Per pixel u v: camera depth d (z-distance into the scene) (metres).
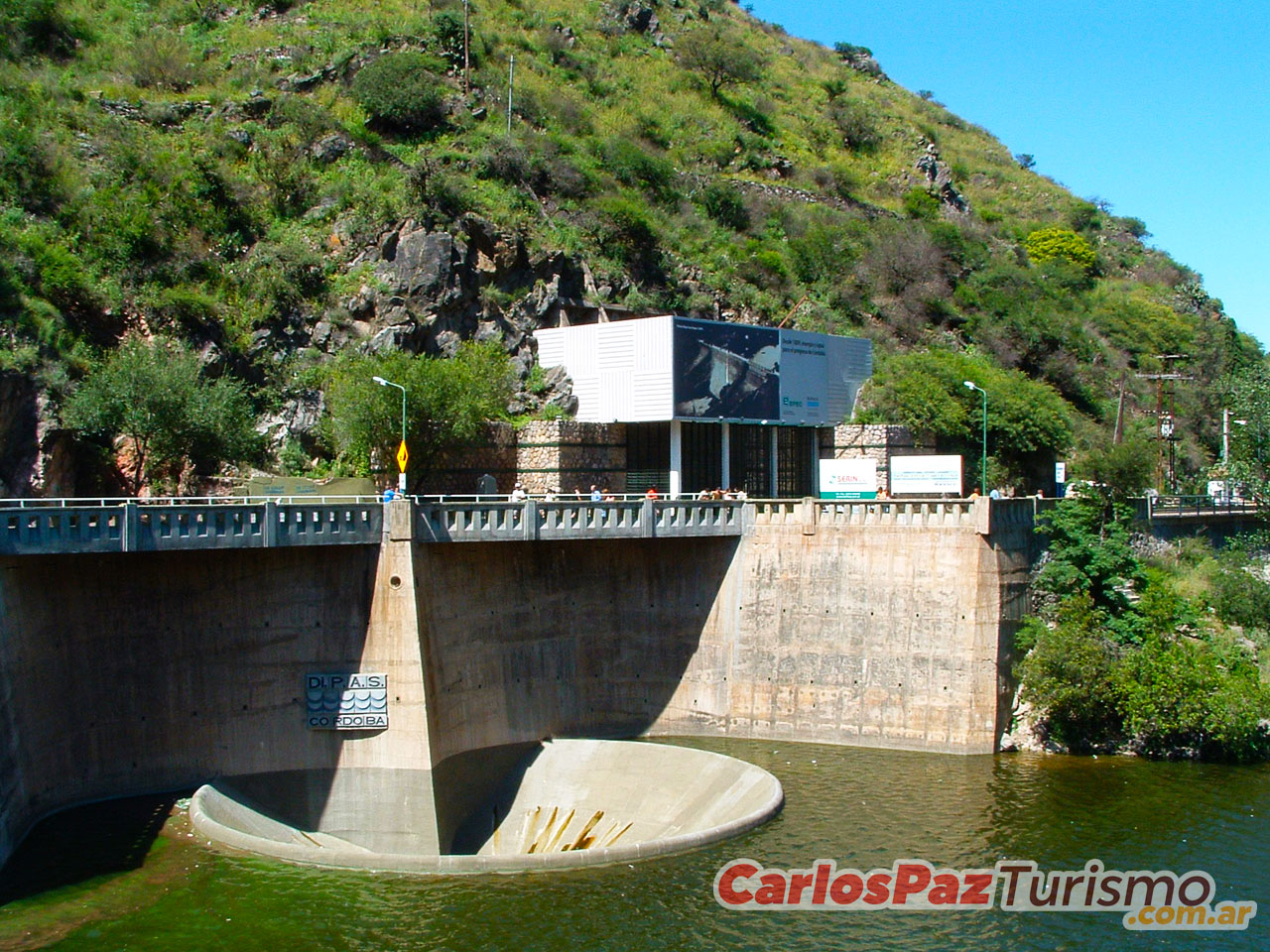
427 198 93.19
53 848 49.22
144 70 108.31
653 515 67.38
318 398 84.00
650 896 47.56
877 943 44.56
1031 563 69.88
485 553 65.06
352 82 112.44
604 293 100.62
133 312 82.31
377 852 56.62
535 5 154.00
